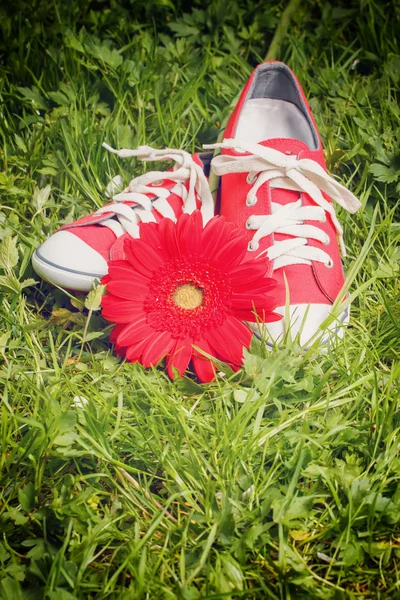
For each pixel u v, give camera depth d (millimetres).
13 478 777
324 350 837
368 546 743
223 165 867
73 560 736
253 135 934
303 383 808
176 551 749
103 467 782
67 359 845
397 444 775
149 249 815
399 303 876
